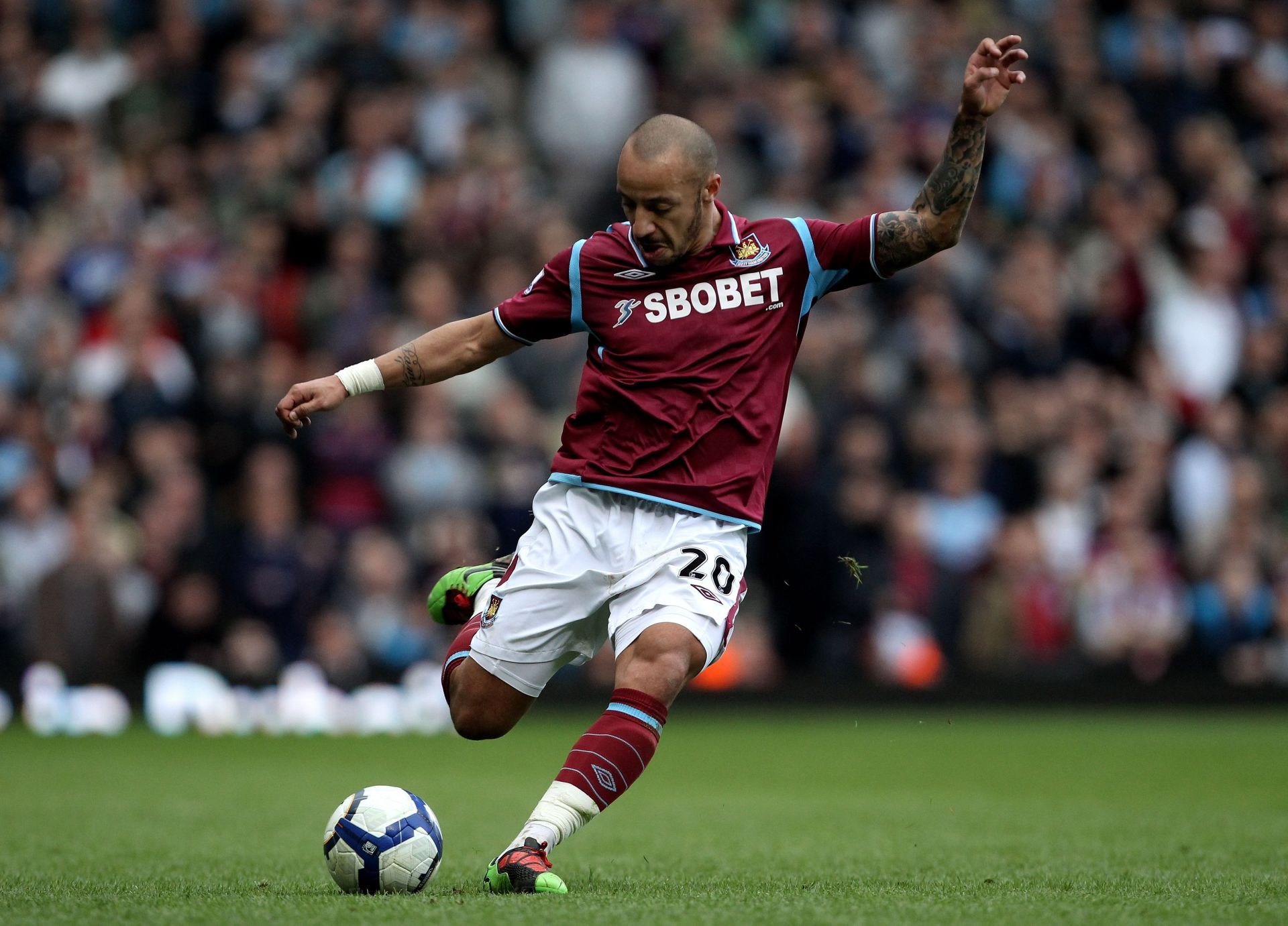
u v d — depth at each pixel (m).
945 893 16.05
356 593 47.09
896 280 57.09
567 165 60.03
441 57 60.53
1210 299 60.53
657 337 16.83
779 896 15.49
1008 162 62.19
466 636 17.39
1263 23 71.38
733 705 50.09
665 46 62.19
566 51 60.03
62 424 50.09
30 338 52.00
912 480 51.94
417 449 48.88
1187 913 14.48
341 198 55.25
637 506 16.78
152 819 25.20
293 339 52.31
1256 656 53.72
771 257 17.00
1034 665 50.81
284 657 46.38
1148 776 34.56
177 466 47.28
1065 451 54.31
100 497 44.88
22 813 26.14
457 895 15.34
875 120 62.22
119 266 53.34
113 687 45.25
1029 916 14.15
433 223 54.59
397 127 56.12
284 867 18.95
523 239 54.66
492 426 49.47
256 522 46.91
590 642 17.44
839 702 50.06
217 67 60.69
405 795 16.23
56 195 57.19
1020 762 37.81
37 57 61.66
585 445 17.16
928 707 50.00
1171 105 67.38
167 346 50.22
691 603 16.25
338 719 46.12
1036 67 66.50
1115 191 61.69
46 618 44.09
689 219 16.42
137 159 58.03
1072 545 52.78
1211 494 55.47
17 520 46.59
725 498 16.73
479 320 17.42
